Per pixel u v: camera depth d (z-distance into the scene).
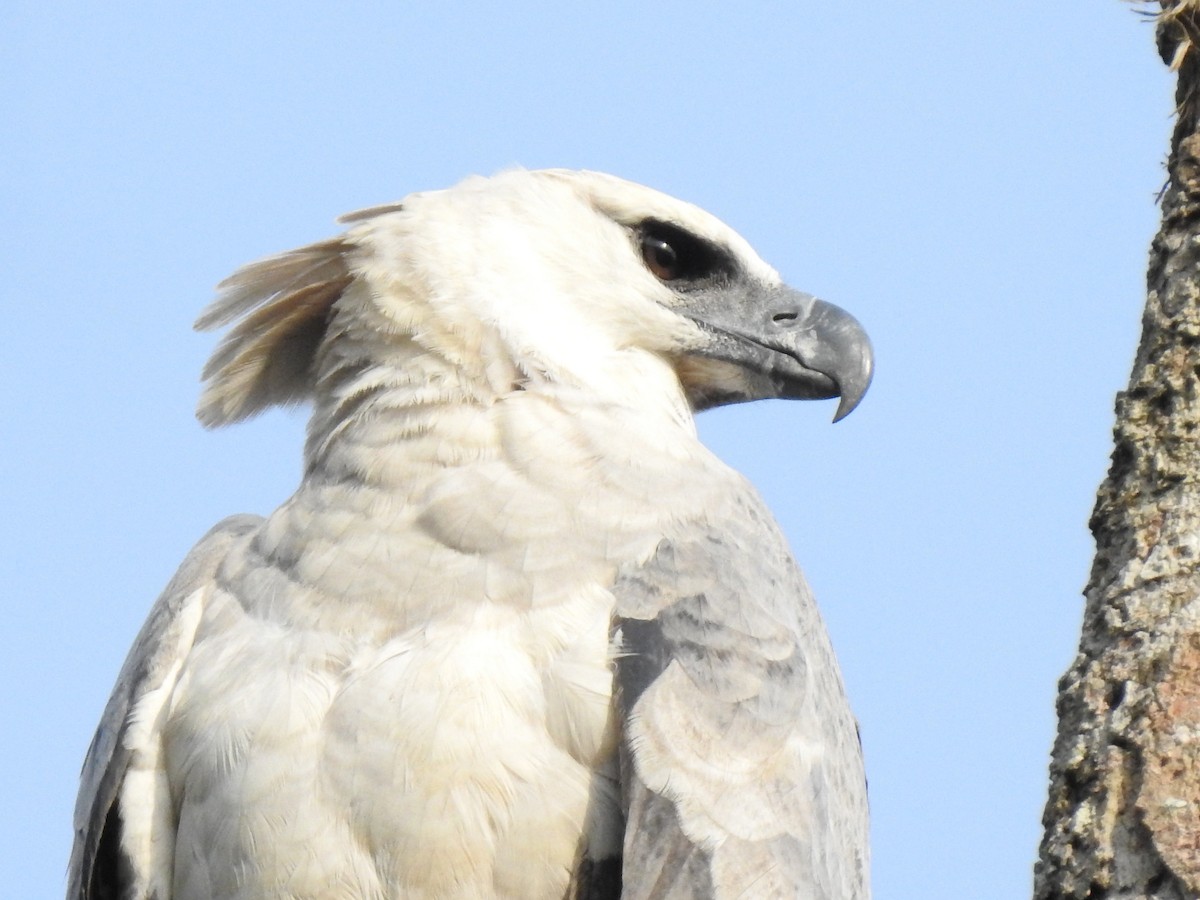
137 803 9.85
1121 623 7.82
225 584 10.34
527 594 9.62
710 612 9.64
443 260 11.12
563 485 10.06
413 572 9.73
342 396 10.88
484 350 10.73
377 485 10.17
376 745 9.12
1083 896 7.41
